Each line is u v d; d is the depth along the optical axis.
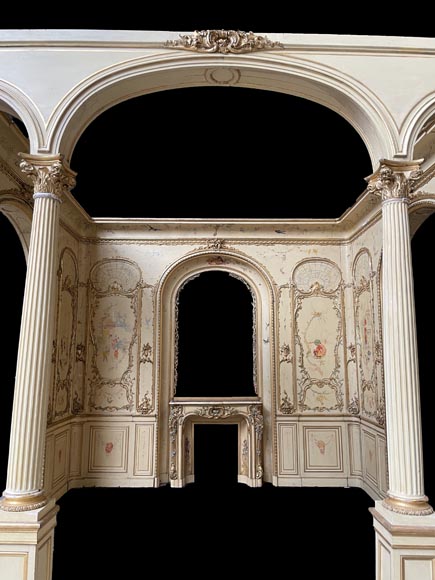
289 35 3.12
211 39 3.08
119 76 3.06
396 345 2.86
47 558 2.69
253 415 5.73
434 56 3.15
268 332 6.07
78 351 5.79
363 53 3.13
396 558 2.55
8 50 3.04
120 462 5.66
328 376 5.91
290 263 6.11
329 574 3.38
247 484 5.69
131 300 6.01
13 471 2.64
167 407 5.90
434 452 4.79
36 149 2.96
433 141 3.75
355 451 5.73
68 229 5.48
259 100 3.68
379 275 5.00
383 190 3.06
